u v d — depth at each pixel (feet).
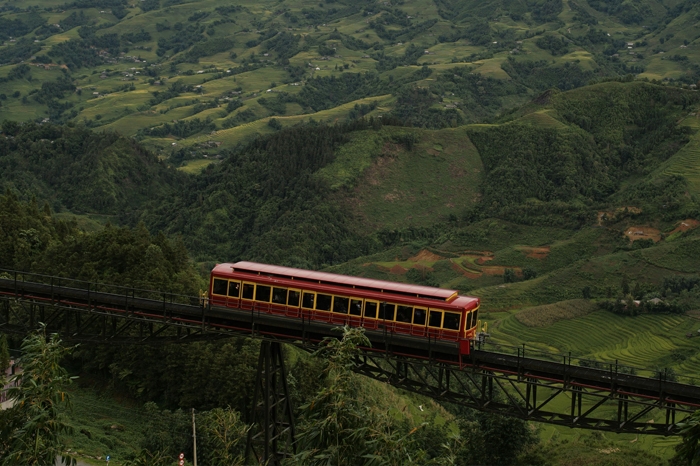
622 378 165.37
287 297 180.86
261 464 175.83
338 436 99.66
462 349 169.37
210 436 204.23
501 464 247.29
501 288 596.29
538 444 273.13
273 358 189.16
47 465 102.22
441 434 266.16
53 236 393.91
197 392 288.30
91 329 266.36
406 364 178.91
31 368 107.34
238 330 189.06
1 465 99.96
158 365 294.66
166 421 262.26
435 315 171.32
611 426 167.22
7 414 104.99
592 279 596.29
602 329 506.89
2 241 363.35
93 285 308.60
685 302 524.11
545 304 570.46
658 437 319.06
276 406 188.75
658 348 472.03
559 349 482.69
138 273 325.42
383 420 101.81
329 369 106.32
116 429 272.10
